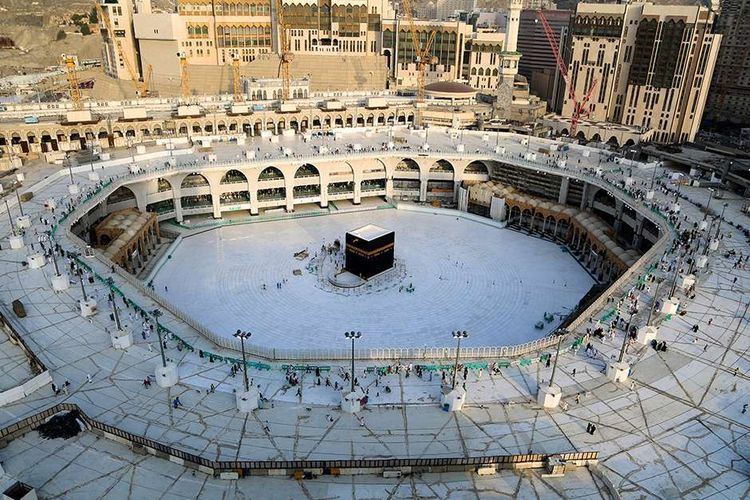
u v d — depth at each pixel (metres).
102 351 68.69
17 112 168.12
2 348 68.19
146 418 57.94
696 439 57.22
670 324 76.62
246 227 139.00
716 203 123.12
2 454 52.66
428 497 50.25
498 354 70.81
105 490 49.25
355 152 150.12
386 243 113.62
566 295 108.81
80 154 143.88
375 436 56.91
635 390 64.31
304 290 107.94
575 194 139.25
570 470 53.28
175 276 112.62
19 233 96.50
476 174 155.62
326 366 68.12
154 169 131.00
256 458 53.34
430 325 97.12
